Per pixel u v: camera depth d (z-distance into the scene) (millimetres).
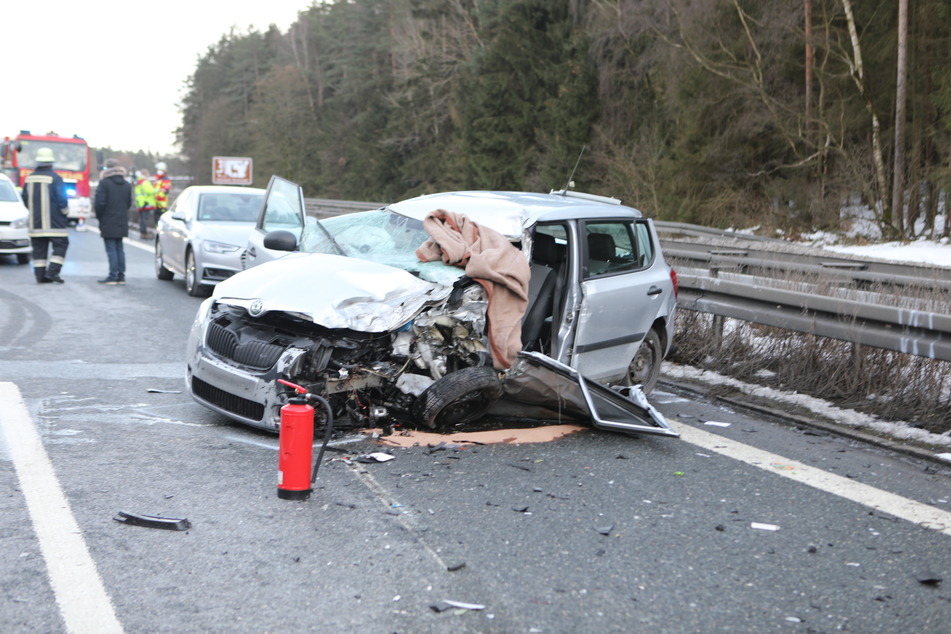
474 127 45406
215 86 102250
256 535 4168
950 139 27219
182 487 4777
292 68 72938
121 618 3320
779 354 7980
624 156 35438
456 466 5328
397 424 6027
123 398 6699
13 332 9344
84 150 32688
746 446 6094
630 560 4090
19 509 4359
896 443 6254
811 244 28062
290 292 5707
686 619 3543
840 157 30031
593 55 38562
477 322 5754
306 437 4625
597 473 5340
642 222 7551
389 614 3461
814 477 5465
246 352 5672
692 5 31984
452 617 3457
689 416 6922
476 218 6520
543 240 6918
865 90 28562
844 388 7355
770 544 4367
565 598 3668
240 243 12711
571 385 6000
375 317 5504
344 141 65500
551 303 6766
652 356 7531
